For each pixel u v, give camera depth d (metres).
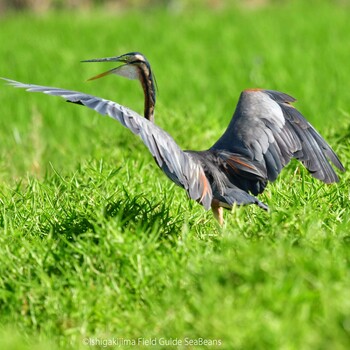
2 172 17.73
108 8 56.66
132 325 9.77
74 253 11.06
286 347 8.41
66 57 32.84
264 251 9.77
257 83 27.44
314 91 25.77
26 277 10.80
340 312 8.75
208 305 9.24
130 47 35.16
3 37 38.91
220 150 12.08
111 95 26.08
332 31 37.59
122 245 10.67
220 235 11.50
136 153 17.50
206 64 31.48
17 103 25.89
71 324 10.05
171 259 10.57
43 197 13.62
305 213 11.58
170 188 13.77
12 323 10.23
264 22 41.12
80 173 15.14
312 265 9.62
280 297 9.03
